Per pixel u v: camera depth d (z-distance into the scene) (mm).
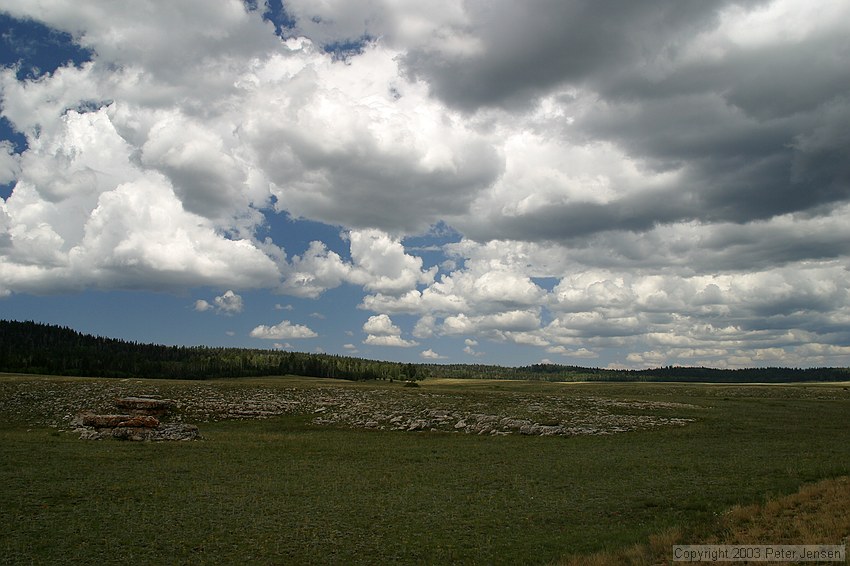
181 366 185500
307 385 85250
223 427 58000
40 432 51125
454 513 24453
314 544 20656
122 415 51656
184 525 22844
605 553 17953
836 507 20719
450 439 48406
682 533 19828
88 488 28641
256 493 28297
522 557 18766
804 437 43938
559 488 28469
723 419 54906
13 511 24281
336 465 36094
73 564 18703
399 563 18750
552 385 142000
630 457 36469
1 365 156625
